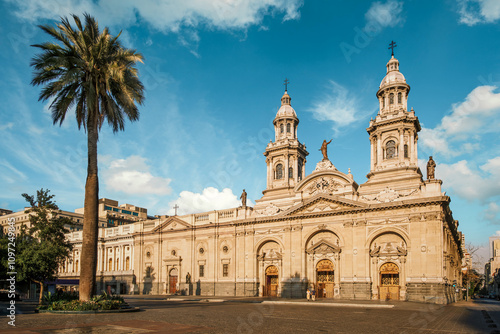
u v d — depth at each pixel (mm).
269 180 81000
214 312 33594
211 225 75062
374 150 68688
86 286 32125
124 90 35250
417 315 33156
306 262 64375
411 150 65062
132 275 84062
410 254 54719
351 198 61438
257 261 69812
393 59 70625
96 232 33156
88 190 33188
